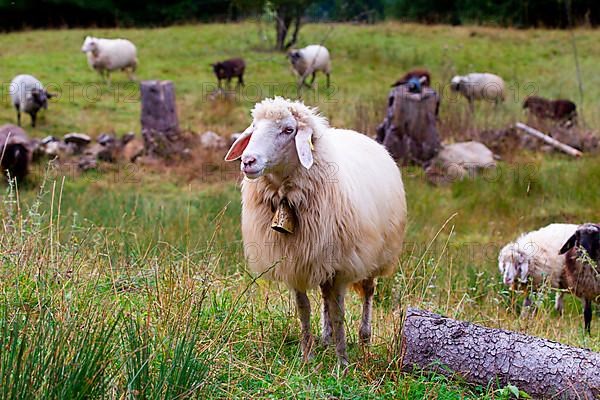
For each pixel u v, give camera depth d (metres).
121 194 11.85
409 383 4.30
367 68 22.78
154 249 6.47
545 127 16.23
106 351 3.81
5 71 20.64
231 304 5.33
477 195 12.39
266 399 4.12
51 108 17.41
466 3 34.69
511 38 27.50
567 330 7.00
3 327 3.75
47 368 3.54
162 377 3.72
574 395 4.09
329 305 5.21
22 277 5.11
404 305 6.15
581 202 12.31
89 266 5.78
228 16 32.09
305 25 28.69
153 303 4.80
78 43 25.61
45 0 32.19
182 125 16.34
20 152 12.56
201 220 9.67
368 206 5.16
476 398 4.23
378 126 15.05
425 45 26.03
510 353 4.30
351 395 4.29
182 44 25.52
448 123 15.84
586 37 27.53
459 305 6.38
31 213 5.67
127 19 33.44
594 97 20.30
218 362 4.30
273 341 5.21
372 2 39.31
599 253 7.49
